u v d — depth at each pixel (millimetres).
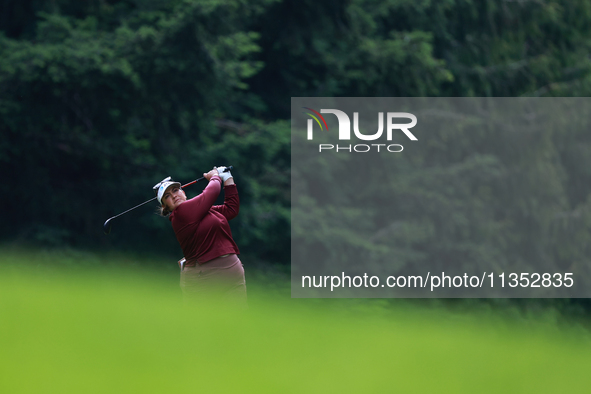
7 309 2469
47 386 1699
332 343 2514
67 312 2520
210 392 1761
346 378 2039
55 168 13938
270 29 16062
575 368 2461
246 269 15250
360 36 16125
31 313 2424
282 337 2537
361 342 2586
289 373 2014
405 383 2057
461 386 2104
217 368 1988
